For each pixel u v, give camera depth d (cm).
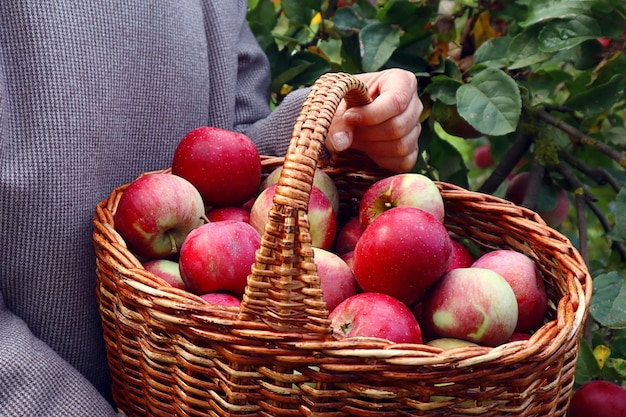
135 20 109
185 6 119
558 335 78
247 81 138
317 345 72
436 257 89
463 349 73
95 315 104
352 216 123
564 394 85
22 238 96
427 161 156
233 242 92
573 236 152
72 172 98
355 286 97
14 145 95
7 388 85
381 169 118
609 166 158
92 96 101
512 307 90
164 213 99
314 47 156
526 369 75
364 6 147
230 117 128
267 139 126
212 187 108
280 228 72
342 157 119
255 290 73
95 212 102
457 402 75
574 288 87
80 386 91
